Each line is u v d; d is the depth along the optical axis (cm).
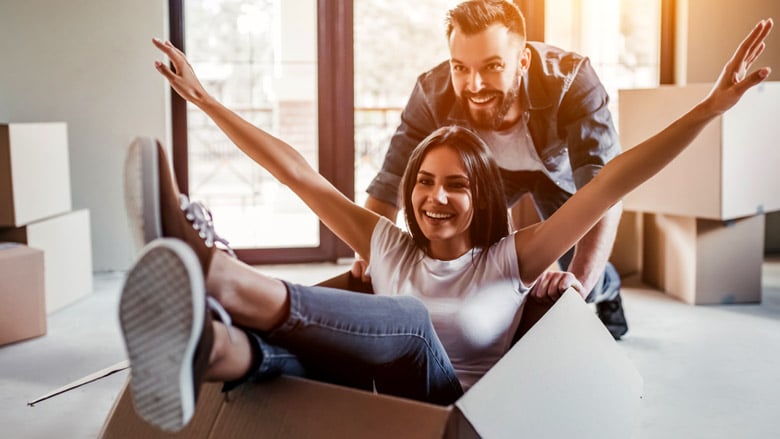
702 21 484
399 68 504
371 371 171
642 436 243
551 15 469
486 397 146
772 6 492
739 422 255
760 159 401
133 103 484
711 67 488
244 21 494
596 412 182
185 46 491
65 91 480
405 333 170
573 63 295
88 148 484
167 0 486
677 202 407
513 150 301
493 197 202
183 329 126
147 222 143
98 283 459
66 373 308
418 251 210
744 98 392
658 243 443
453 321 199
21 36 475
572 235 195
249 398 159
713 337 352
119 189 487
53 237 394
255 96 500
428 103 304
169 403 131
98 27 478
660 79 495
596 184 190
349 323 161
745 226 407
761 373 304
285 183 218
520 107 295
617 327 350
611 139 298
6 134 365
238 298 148
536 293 205
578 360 181
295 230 516
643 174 186
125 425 174
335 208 219
